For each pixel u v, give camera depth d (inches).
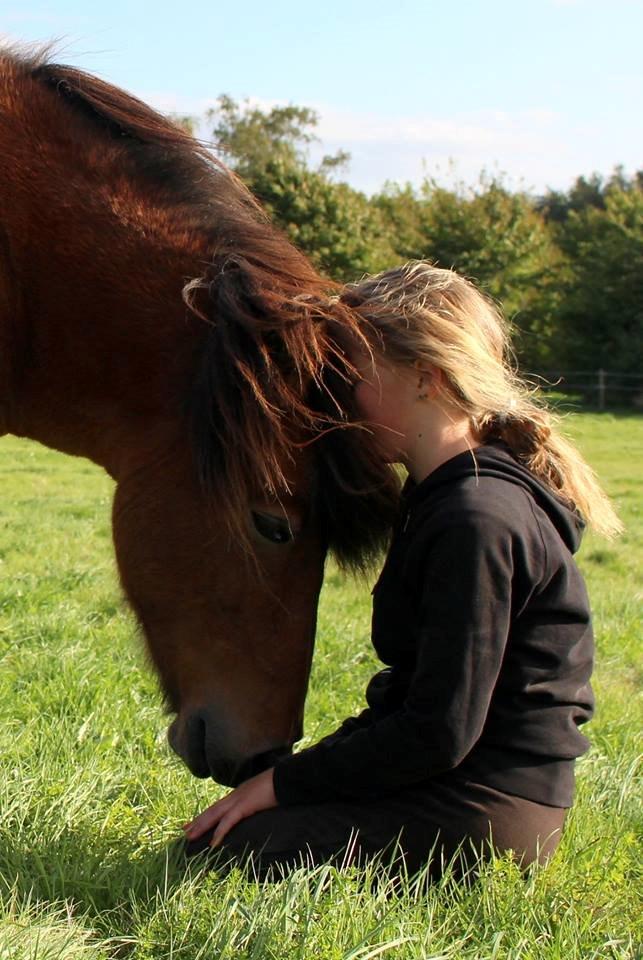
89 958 81.9
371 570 104.3
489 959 82.8
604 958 85.2
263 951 82.2
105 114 110.8
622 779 131.4
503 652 90.1
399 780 92.6
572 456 100.2
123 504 103.3
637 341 1259.8
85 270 104.6
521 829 94.9
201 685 100.3
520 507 90.8
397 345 92.3
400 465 103.2
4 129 107.2
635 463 727.1
